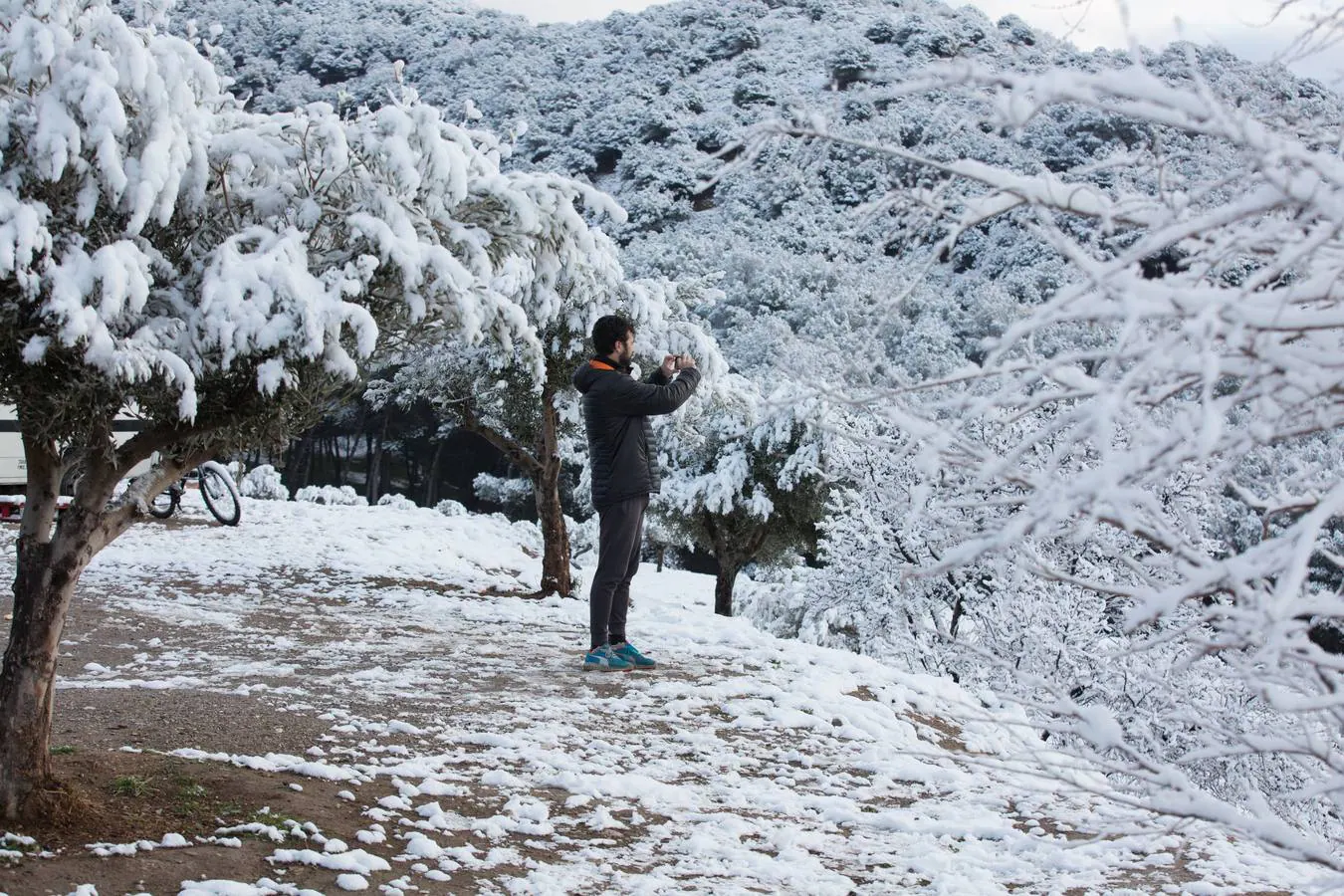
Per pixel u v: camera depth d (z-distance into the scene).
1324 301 2.09
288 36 110.19
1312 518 1.81
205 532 15.45
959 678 14.05
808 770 6.19
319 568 13.36
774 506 22.05
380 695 6.93
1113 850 4.96
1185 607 10.83
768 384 22.39
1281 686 2.51
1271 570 1.89
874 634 15.71
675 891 4.16
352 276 4.00
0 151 3.54
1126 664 10.20
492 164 5.03
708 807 5.33
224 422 4.08
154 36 4.11
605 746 6.14
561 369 12.45
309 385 4.02
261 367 3.75
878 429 14.59
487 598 12.29
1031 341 2.70
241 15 113.19
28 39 3.55
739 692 7.57
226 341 3.70
